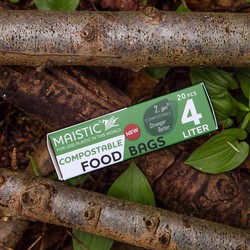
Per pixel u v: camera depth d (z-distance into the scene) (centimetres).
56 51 49
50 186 50
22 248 60
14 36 48
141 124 50
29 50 48
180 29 48
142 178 52
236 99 57
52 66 51
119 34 48
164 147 51
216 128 50
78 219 50
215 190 52
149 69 57
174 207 54
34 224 60
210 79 54
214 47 49
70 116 52
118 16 48
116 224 49
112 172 56
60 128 53
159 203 57
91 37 48
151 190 52
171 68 59
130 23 48
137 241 49
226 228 49
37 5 53
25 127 62
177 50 49
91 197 50
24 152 61
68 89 52
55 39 48
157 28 48
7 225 55
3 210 50
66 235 60
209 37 48
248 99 57
